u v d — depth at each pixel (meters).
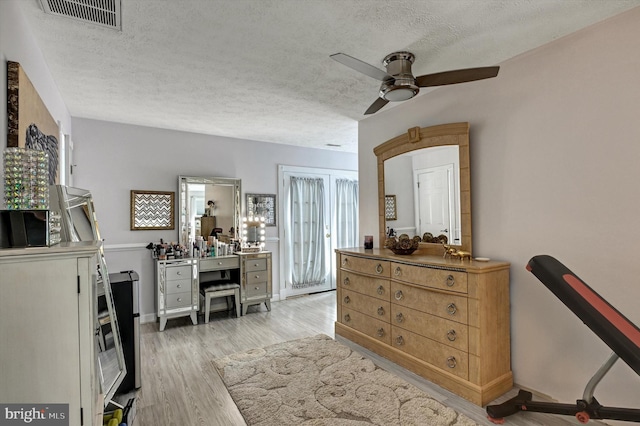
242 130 4.34
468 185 2.67
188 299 3.96
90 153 3.75
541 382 2.25
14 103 1.44
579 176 2.06
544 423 1.98
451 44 2.17
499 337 2.31
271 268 4.64
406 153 3.24
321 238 5.64
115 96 3.03
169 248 4.03
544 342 2.24
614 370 1.93
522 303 2.35
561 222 2.15
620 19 1.88
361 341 3.20
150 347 3.24
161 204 4.17
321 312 4.48
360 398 2.25
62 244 1.33
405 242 2.95
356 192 6.10
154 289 4.08
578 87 2.06
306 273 5.48
